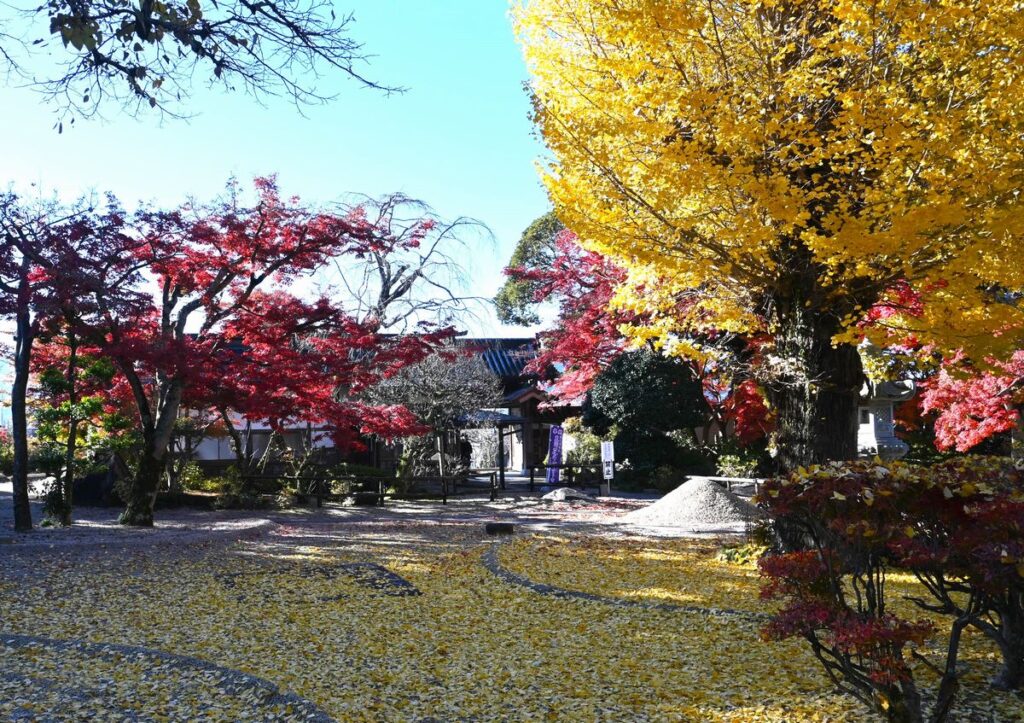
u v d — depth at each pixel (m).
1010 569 3.65
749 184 6.49
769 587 4.38
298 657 6.22
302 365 15.73
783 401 8.73
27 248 12.66
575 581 8.83
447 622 7.28
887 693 3.86
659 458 24.20
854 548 4.05
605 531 13.94
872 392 15.53
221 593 8.70
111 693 5.39
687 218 7.16
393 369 20.66
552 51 7.41
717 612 6.97
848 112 6.57
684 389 23.50
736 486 19.50
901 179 6.48
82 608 7.98
